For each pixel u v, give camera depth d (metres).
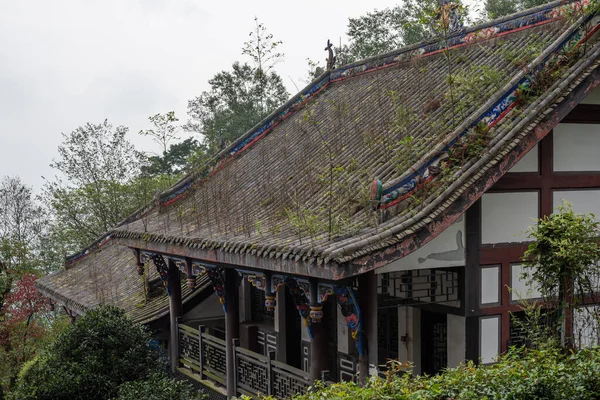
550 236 8.64
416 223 8.52
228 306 12.88
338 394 7.36
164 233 13.82
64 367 12.70
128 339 13.42
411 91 14.22
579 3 11.20
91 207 33.47
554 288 8.79
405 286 11.77
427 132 11.28
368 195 9.23
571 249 8.27
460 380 7.55
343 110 15.98
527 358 8.30
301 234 9.79
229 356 12.81
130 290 18.27
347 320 9.22
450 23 14.86
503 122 9.43
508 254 10.30
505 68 11.79
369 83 17.03
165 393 11.71
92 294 18.84
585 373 7.25
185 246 12.52
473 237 10.09
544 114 9.31
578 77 9.48
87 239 33.69
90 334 13.21
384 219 8.87
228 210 13.78
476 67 12.02
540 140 10.28
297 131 17.39
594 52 9.59
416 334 12.55
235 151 18.61
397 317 13.04
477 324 10.13
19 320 26.78
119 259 21.59
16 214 39.50
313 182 12.81
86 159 33.72
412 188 9.02
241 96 39.28
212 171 18.28
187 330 15.05
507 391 7.13
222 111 39.16
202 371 14.23
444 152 9.23
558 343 8.63
